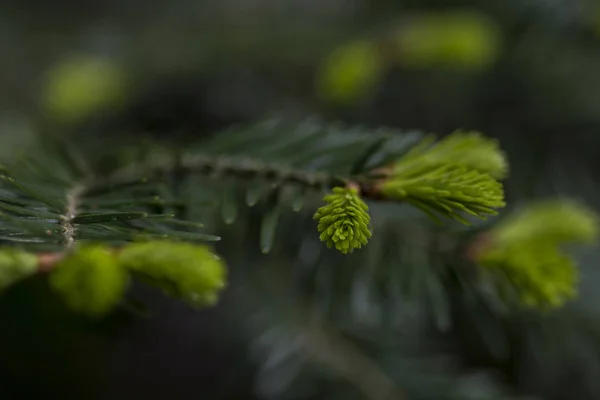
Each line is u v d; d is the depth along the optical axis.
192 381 1.03
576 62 0.73
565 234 0.46
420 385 0.58
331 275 0.49
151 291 0.81
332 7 0.85
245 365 0.74
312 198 0.48
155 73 0.77
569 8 0.64
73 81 0.70
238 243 0.51
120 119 0.77
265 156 0.45
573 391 0.67
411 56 0.63
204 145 0.47
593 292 0.62
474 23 0.63
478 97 0.76
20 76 0.85
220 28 0.82
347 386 0.60
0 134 0.65
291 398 0.62
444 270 0.48
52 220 0.39
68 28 0.90
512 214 0.48
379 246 0.48
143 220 0.40
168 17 0.87
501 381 0.67
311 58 0.78
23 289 0.52
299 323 0.61
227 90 0.78
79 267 0.38
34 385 0.78
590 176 0.73
